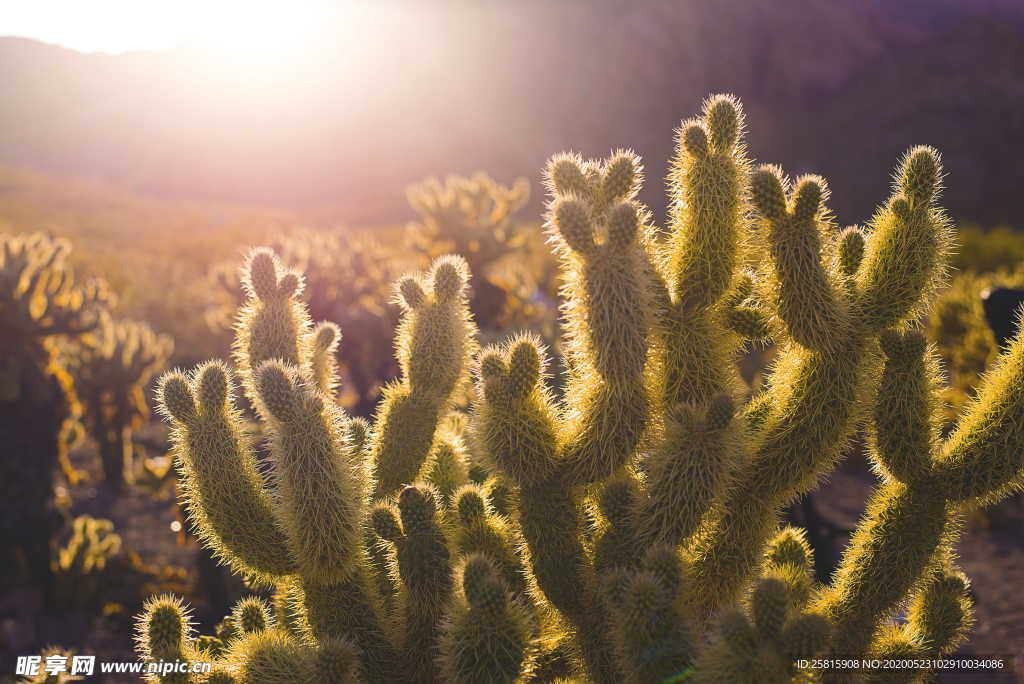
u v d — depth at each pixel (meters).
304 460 1.95
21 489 5.80
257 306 2.54
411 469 2.52
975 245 15.62
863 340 2.12
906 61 75.81
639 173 2.13
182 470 2.11
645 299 1.92
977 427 2.14
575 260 1.98
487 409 2.11
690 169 2.06
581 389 2.11
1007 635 4.92
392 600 2.35
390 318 9.58
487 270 9.70
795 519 5.03
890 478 2.27
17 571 5.84
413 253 10.11
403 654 2.18
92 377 8.38
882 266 2.11
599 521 2.18
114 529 7.51
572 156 2.21
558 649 2.29
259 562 2.08
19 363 5.78
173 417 2.05
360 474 2.16
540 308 9.65
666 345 2.11
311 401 1.97
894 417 2.15
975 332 8.34
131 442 10.19
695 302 2.09
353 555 2.04
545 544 2.14
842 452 2.24
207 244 28.62
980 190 52.78
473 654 1.86
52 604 5.88
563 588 2.14
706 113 2.06
